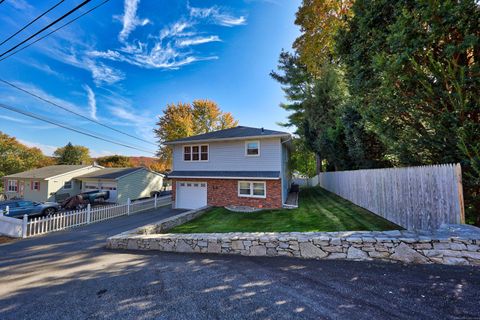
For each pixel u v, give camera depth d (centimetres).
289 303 305
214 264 478
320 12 1517
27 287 427
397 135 518
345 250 439
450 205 408
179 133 2897
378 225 610
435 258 374
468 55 389
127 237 679
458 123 382
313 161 3183
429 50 400
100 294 375
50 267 541
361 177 871
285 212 1052
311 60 1722
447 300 279
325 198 1331
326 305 293
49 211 1558
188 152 1555
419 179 495
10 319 318
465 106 365
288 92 2295
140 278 432
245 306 306
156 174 2634
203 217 1114
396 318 256
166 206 1784
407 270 366
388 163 866
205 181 1467
